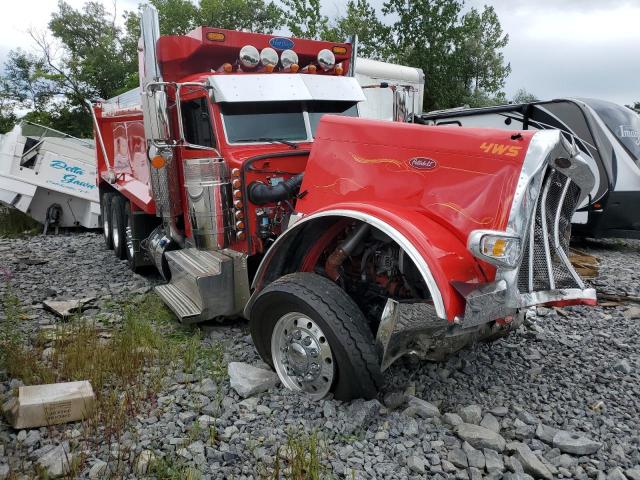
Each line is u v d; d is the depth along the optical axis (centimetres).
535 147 341
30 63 3972
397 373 436
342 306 367
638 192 987
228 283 500
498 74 2883
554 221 388
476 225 351
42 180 1146
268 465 315
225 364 452
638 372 459
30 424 349
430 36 2688
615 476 312
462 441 346
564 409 391
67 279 761
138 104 735
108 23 4034
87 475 306
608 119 1007
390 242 397
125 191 784
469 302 328
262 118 542
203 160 519
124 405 370
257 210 504
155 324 555
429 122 1244
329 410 364
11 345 459
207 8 3706
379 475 311
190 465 312
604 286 742
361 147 412
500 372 448
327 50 612
